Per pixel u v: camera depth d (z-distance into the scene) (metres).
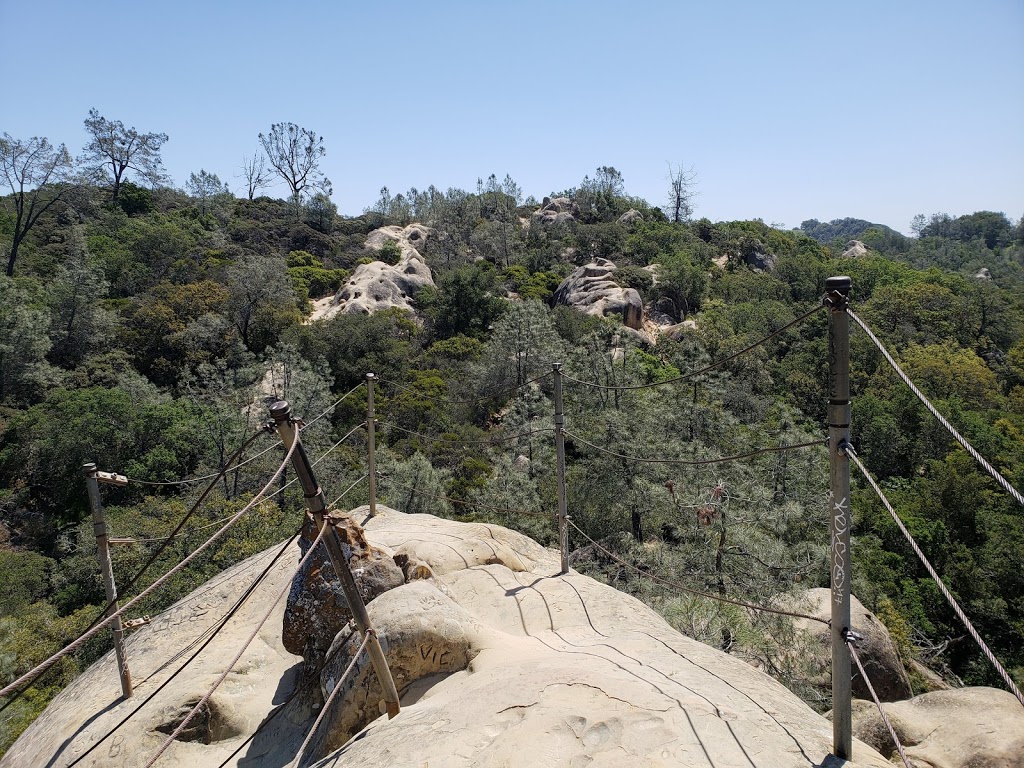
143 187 66.50
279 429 3.98
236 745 5.16
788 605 10.34
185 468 25.14
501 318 35.38
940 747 5.18
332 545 4.17
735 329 41.16
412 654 4.68
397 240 60.78
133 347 34.97
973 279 80.06
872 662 8.56
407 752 3.50
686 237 63.59
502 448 22.44
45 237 50.44
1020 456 28.02
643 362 30.42
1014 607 19.61
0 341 30.67
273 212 65.44
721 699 3.90
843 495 3.21
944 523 22.64
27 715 11.90
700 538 12.62
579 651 4.92
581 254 58.03
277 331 37.28
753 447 17.44
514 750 3.28
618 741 3.30
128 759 4.84
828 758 3.27
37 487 25.44
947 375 37.25
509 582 6.45
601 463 16.64
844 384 3.16
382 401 28.70
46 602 18.30
